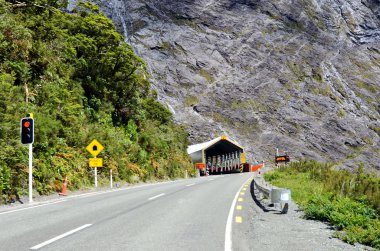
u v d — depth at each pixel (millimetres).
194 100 97125
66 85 28188
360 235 7926
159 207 12430
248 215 10859
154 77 101188
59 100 24109
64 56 29000
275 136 87938
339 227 9133
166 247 6652
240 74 108188
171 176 40688
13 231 8188
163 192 18625
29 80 23281
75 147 24188
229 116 92500
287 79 108125
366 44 130250
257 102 98438
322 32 130000
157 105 49000
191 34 118438
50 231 8164
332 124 96250
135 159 32625
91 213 11062
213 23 123625
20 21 24391
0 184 14430
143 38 114562
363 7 142375
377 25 137250
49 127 20766
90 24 33250
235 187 22172
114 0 124062
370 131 96750
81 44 31344
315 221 10156
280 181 26188
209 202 13984
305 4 136625
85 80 32656
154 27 118938
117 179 26750
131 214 10797
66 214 10898
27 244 6848
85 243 6938
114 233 7922
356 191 15969
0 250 6371
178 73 104438
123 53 34969
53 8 28453
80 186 21250
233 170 66000
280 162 56344
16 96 19688
